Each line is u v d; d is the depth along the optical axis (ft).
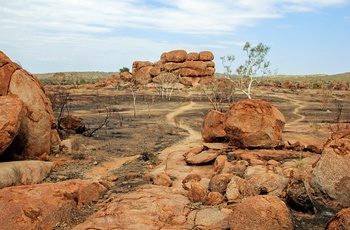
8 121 32.50
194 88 203.00
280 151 39.17
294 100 151.23
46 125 41.34
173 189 28.86
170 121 85.05
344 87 222.28
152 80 233.35
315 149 39.81
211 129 48.75
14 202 22.06
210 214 22.68
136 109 114.42
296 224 20.42
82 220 23.20
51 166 37.06
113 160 43.16
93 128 70.13
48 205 22.99
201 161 38.99
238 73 124.36
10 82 39.50
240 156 37.78
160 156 46.01
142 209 23.88
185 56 229.45
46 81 266.77
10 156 36.65
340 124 69.92
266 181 24.95
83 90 191.21
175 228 20.95
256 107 41.06
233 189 25.27
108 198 27.58
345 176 23.38
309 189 23.81
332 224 17.33
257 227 18.38
